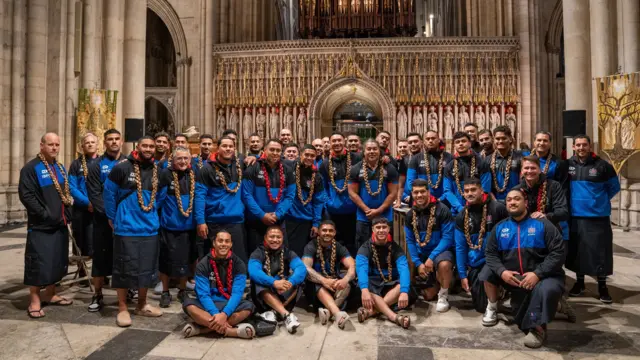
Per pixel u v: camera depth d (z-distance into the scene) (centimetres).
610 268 495
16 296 511
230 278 414
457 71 1692
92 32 908
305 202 530
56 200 455
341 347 375
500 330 414
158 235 469
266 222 508
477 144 632
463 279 471
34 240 444
